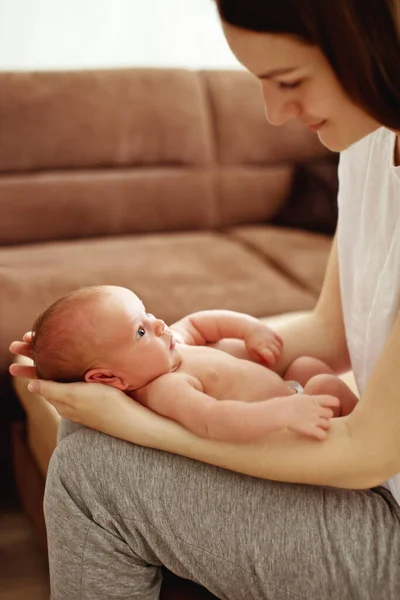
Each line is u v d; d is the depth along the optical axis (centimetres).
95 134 229
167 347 101
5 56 255
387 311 83
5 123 219
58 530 88
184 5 268
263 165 249
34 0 250
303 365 109
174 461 87
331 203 232
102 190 229
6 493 172
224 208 246
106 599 89
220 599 90
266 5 65
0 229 221
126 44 267
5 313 170
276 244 225
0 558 150
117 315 98
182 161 239
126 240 230
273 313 182
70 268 201
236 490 85
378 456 77
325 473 79
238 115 245
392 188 86
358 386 99
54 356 99
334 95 69
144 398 95
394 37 62
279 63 69
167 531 84
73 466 87
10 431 166
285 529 82
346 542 81
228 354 107
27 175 224
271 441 82
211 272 203
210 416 84
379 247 89
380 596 79
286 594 81
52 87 225
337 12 62
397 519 84
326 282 116
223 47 280
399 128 68
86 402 88
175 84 238
